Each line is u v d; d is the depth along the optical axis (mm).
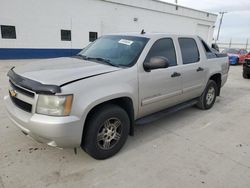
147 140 3668
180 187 2547
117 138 3117
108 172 2773
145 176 2723
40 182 2539
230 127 4363
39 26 15086
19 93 2707
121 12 19422
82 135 2736
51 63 3291
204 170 2891
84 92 2549
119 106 3084
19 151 3135
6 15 13633
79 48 17516
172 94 3896
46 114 2439
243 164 3066
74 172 2746
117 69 3008
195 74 4383
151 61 3195
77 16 16797
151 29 22391
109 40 3926
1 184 2467
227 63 5707
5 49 14016
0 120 4113
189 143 3619
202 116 4906
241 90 7887
